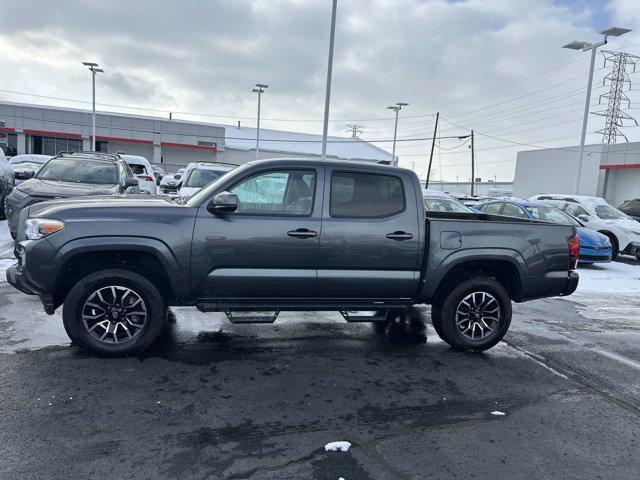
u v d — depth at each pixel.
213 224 4.53
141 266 4.70
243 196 4.67
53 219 4.35
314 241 4.70
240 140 60.97
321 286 4.81
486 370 4.82
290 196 4.76
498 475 3.03
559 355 5.44
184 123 48.28
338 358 4.95
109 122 46.03
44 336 5.04
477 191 82.88
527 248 5.27
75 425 3.35
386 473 2.99
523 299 5.46
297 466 3.01
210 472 2.90
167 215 4.49
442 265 5.05
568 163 43.66
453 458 3.20
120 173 10.02
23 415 3.45
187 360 4.65
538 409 4.01
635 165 37.31
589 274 11.83
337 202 4.82
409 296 5.12
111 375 4.20
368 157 64.31
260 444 3.24
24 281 4.39
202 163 13.81
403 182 5.02
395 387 4.30
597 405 4.14
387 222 4.90
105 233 4.36
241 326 5.83
